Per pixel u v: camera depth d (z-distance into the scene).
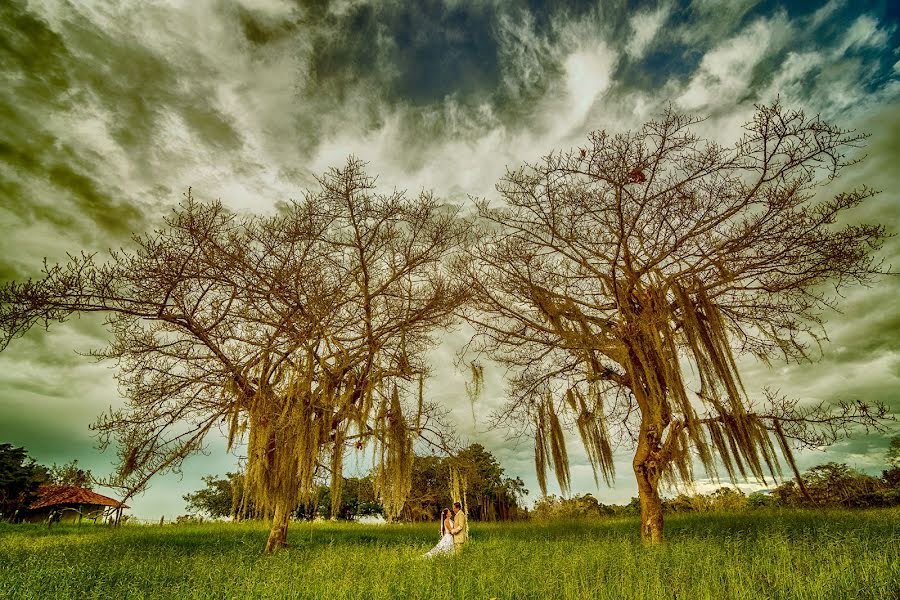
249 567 7.22
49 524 17.97
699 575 5.77
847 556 5.69
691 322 8.81
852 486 13.91
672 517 15.85
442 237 12.53
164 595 5.61
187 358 11.12
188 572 6.75
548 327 12.45
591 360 10.80
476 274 12.90
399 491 9.88
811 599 4.50
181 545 11.23
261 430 9.52
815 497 13.85
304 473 9.12
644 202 10.43
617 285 11.41
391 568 6.86
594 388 10.74
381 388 11.07
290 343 10.88
